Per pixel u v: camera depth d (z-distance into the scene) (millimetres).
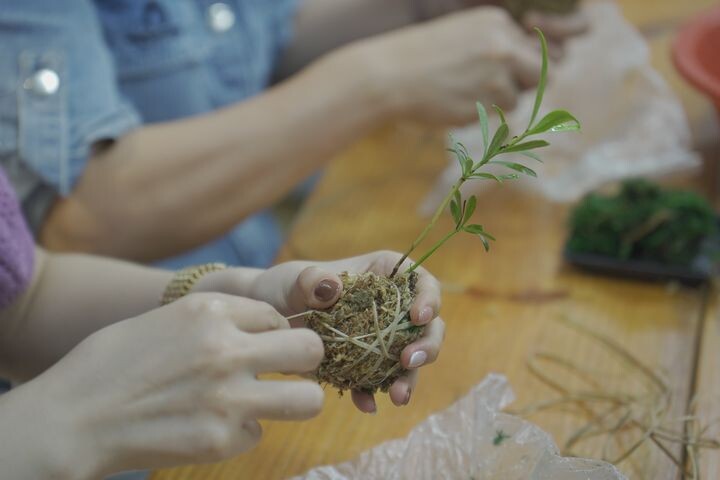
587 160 1409
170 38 1412
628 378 1125
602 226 1255
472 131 1433
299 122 1308
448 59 1336
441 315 1212
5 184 1108
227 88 1496
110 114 1270
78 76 1257
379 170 1472
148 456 899
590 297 1229
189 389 887
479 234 925
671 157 1398
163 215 1282
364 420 1089
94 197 1263
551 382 1123
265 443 1070
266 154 1300
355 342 918
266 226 1623
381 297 931
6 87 1229
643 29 1709
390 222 1368
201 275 1058
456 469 1005
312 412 894
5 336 1123
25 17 1236
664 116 1423
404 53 1338
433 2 1612
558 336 1179
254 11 1529
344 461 1054
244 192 1305
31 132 1229
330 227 1362
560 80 1440
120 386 901
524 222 1358
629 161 1403
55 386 916
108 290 1115
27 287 1116
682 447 1042
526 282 1257
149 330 908
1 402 929
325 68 1340
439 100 1343
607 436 1062
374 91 1324
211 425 885
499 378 1039
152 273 1119
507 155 1413
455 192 922
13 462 897
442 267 1287
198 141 1288
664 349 1157
